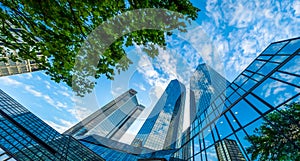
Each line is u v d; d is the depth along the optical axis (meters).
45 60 4.79
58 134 26.80
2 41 4.45
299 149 5.51
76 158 20.38
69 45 4.39
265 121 8.05
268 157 6.88
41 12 3.88
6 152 14.01
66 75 4.86
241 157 8.60
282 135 6.65
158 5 4.19
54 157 17.56
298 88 7.39
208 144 13.20
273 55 13.00
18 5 3.94
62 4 3.86
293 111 6.77
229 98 14.66
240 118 10.52
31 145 17.11
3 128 16.98
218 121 13.48
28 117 25.73
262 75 12.07
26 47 4.58
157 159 26.80
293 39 11.71
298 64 8.32
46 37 4.25
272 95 8.82
